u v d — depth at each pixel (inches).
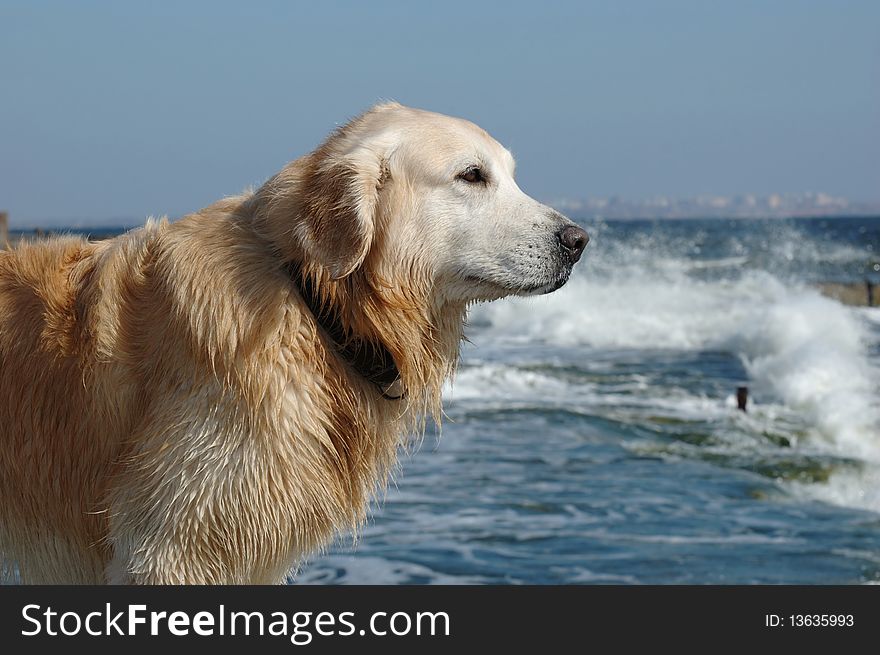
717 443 538.6
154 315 198.4
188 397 191.8
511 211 213.2
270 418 191.6
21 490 207.6
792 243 2399.1
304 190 203.3
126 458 196.1
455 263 211.9
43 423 204.4
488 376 758.5
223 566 196.9
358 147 202.2
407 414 222.7
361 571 331.6
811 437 556.7
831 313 958.4
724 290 1309.1
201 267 196.5
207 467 190.2
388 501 420.5
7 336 208.5
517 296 217.2
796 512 411.8
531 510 407.8
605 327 1056.2
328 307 201.2
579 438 546.0
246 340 191.5
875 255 2060.8
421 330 212.2
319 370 200.5
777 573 333.4
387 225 203.9
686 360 869.8
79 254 218.4
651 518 398.9
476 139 214.5
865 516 406.9
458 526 384.5
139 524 193.9
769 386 706.8
